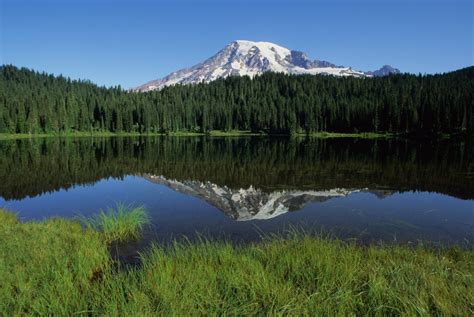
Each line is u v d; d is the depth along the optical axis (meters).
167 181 29.23
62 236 12.27
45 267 8.93
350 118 133.12
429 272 8.01
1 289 7.55
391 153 54.03
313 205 19.86
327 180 29.09
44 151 59.19
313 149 64.62
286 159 45.88
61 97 137.25
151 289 7.25
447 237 13.99
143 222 15.52
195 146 75.31
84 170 35.91
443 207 19.30
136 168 37.47
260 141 98.44
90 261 9.80
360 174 32.19
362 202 20.66
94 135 130.12
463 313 5.98
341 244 12.90
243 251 10.19
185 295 6.75
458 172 32.94
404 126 115.06
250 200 21.36
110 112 141.00
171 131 146.88
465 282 7.32
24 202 21.17
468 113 101.38
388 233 14.53
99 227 14.84
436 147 68.62
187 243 12.84
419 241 13.43
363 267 8.40
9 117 113.06
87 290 7.54
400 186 26.14
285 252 9.32
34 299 7.16
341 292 6.74
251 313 6.36
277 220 16.56
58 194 23.61
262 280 7.46
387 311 6.32
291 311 6.27
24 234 12.30
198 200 21.38
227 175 32.31
